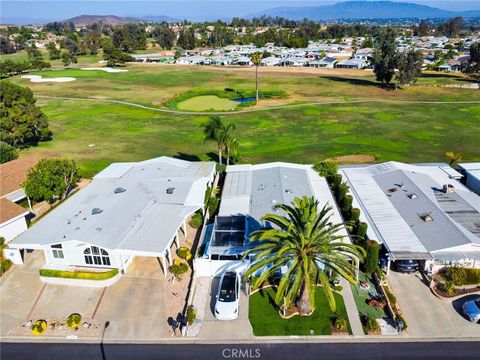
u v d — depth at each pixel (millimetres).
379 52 121062
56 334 28766
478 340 27297
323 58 188375
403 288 32281
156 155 65625
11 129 66438
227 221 38344
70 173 50438
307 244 26719
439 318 29219
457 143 69688
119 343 27875
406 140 71625
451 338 27484
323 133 76812
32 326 28719
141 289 32906
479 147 67375
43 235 35531
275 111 95000
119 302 31562
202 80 140000
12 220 40844
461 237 34250
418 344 27016
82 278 33250
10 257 36406
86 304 31438
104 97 113625
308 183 47219
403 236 35688
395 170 48406
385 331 28125
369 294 31688
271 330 28391
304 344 27219
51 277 33656
